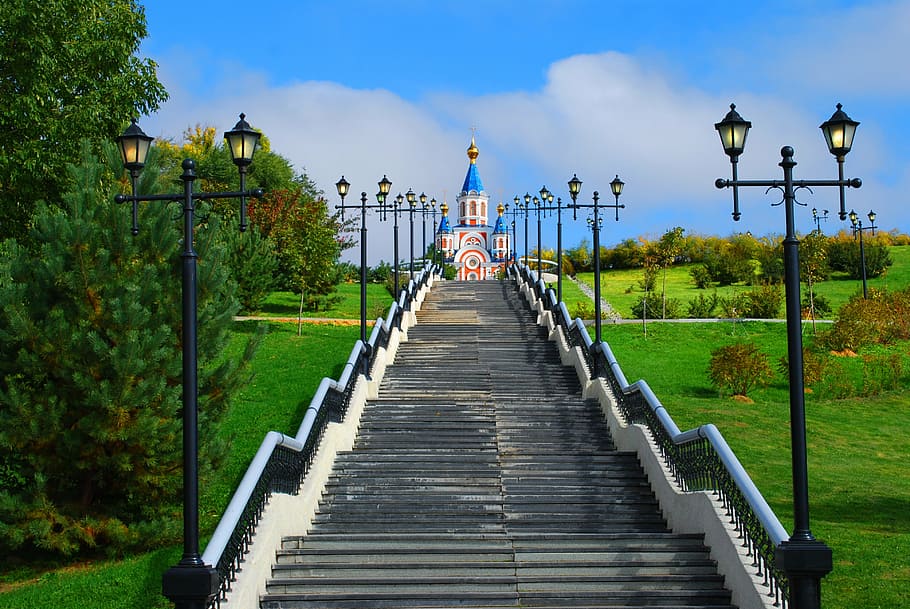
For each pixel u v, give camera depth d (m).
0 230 20.06
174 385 14.04
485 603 10.87
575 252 77.06
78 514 13.59
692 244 72.44
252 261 37.56
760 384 26.09
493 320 32.16
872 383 26.91
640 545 11.99
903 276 57.75
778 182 9.90
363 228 22.86
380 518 13.87
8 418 12.90
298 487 13.81
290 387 24.33
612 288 58.44
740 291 54.34
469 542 12.42
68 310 13.38
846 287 54.72
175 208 14.38
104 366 13.11
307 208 42.94
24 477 14.12
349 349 29.72
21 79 19.39
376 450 16.75
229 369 14.42
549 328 28.70
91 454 13.32
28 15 18.83
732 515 11.34
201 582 9.18
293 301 43.66
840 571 11.55
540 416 19.28
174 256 14.25
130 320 13.12
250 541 11.18
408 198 34.12
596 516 13.84
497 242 85.50
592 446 17.86
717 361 26.08
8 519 13.12
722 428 21.75
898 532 13.64
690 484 13.16
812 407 24.95
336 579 11.19
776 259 58.59
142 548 13.98
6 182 19.59
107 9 21.31
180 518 14.37
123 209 13.72
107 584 12.26
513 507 14.24
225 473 17.66
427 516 13.89
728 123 10.06
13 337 12.85
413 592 11.05
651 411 15.60
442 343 27.11
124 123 21.00
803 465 9.26
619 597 10.86
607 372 19.89
